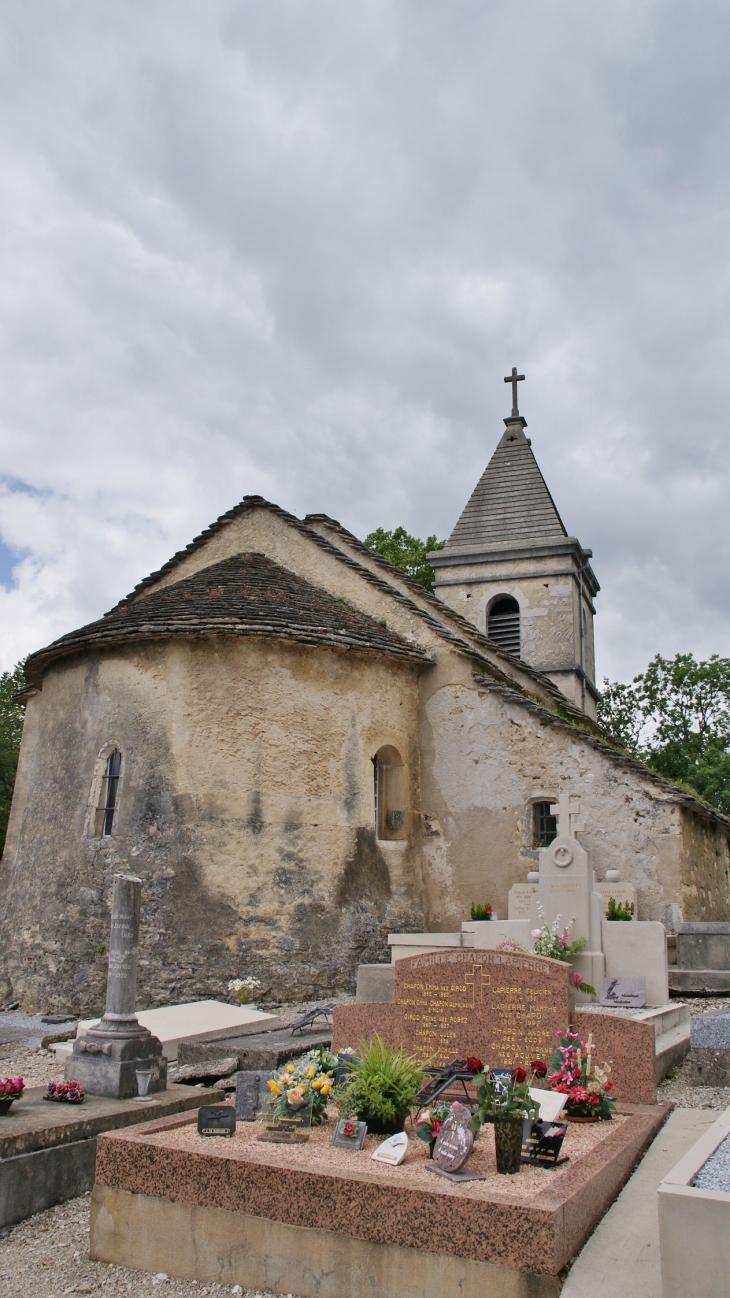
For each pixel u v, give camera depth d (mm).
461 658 16719
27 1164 6840
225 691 14430
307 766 14625
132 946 8680
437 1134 5895
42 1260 6074
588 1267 5043
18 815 17609
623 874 14484
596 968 10602
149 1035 8516
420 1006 8102
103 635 14781
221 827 13891
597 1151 6090
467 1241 5012
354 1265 5254
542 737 15742
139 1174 6035
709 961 12281
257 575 16906
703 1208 4551
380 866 15141
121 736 14547
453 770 16297
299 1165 5668
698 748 39156
